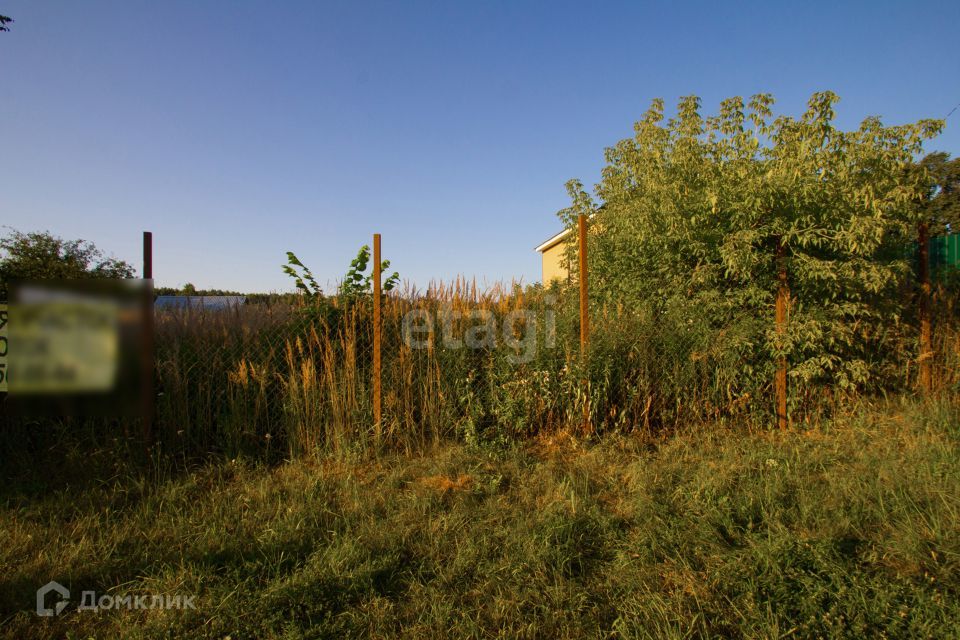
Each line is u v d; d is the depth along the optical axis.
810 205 4.57
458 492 3.49
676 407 4.82
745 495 3.32
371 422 4.30
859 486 3.44
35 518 3.08
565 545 2.75
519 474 3.82
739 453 4.24
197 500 3.38
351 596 2.37
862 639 2.04
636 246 5.40
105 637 2.17
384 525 3.01
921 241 5.65
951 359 5.72
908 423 4.82
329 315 4.61
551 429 4.66
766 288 4.84
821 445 4.39
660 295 5.30
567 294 5.21
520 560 2.65
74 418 3.91
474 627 2.15
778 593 2.31
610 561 2.71
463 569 2.60
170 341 4.19
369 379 4.45
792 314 4.79
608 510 3.27
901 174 4.77
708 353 4.84
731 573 2.48
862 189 4.36
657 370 4.82
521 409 4.50
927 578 2.42
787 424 4.91
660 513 3.14
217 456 3.99
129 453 3.80
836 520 3.01
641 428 4.73
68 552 2.71
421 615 2.25
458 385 4.50
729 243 4.45
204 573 2.52
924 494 3.28
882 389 5.51
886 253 5.29
